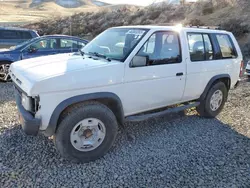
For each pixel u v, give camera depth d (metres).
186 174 3.55
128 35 4.40
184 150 4.21
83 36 31.09
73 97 3.48
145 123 5.27
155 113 4.53
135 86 4.04
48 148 4.08
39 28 37.78
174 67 4.52
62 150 3.58
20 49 9.03
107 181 3.34
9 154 3.85
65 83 3.40
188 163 3.82
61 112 3.58
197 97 5.26
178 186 3.29
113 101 3.89
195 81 4.96
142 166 3.70
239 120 5.63
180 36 4.68
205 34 5.19
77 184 3.25
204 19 24.58
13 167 3.54
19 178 3.31
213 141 4.57
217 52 5.39
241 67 6.06
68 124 3.52
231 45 5.82
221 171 3.65
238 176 3.54
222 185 3.34
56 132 3.56
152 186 3.27
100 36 4.96
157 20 30.19
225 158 4.00
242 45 17.55
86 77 3.55
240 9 23.09
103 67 3.72
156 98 4.41
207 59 5.19
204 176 3.52
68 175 3.43
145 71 4.11
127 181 3.35
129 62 3.94
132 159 3.88
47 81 3.30
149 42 4.19
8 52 8.80
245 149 4.31
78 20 38.25
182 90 4.79
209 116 5.61
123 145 4.30
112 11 38.81
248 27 19.56
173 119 5.55
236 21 20.89
